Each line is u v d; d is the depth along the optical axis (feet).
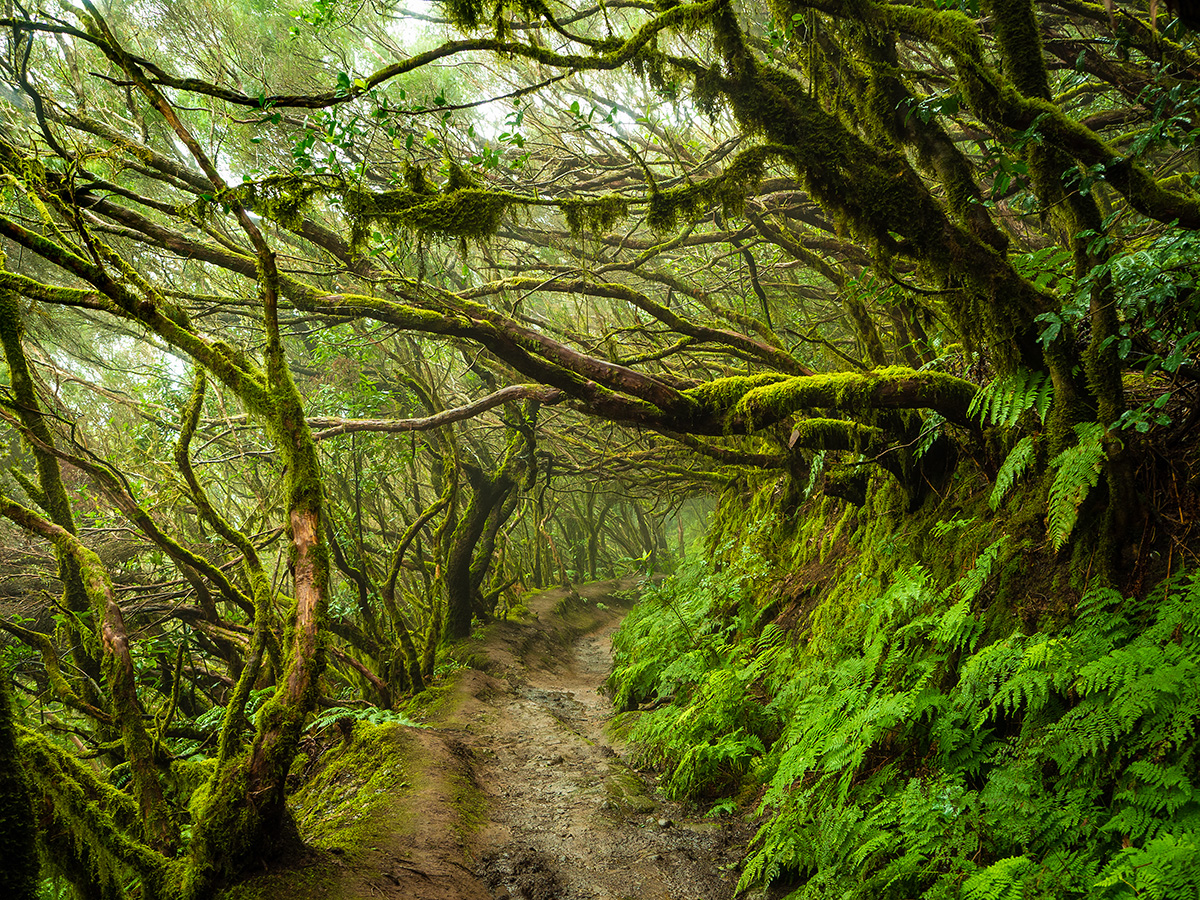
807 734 15.74
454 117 28.89
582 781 21.39
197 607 28.17
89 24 12.69
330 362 35.12
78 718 25.23
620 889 15.08
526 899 14.58
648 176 14.17
